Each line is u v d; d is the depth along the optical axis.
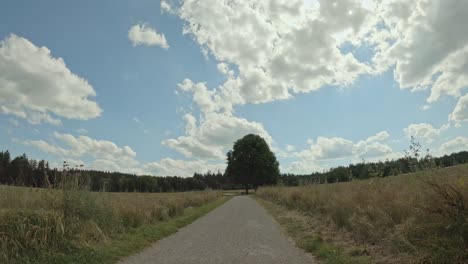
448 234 6.78
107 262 8.24
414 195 8.73
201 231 13.79
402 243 7.55
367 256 8.00
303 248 9.85
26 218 8.55
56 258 7.93
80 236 9.38
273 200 34.09
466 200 6.77
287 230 13.61
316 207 17.11
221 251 9.62
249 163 74.56
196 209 25.02
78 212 10.41
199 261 8.41
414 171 9.57
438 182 7.42
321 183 23.89
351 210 11.57
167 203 19.81
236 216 20.38
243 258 8.69
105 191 13.21
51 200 10.32
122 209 13.95
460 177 7.46
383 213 9.22
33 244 8.11
